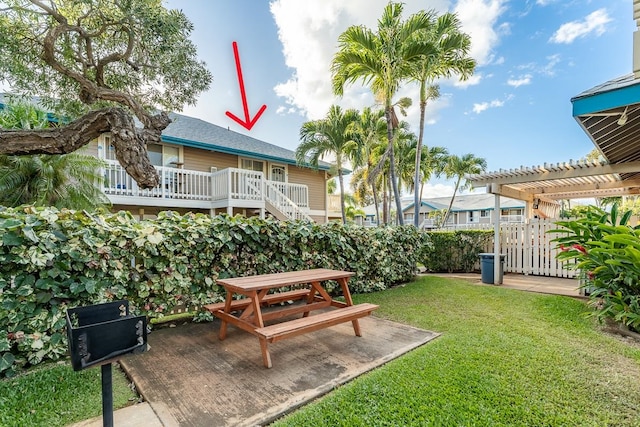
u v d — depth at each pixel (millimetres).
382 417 1993
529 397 2209
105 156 9109
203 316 4195
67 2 4977
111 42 5535
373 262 6281
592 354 2951
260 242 4688
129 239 3480
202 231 4043
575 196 9484
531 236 8422
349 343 3377
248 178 9984
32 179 5980
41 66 5195
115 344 1617
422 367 2682
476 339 3363
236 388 2438
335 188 23484
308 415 2043
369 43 7871
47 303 2928
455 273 9250
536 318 4172
